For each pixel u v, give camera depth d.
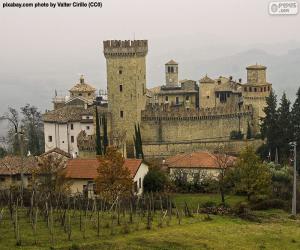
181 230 70.88
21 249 56.47
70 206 81.38
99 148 164.50
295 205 96.00
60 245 58.81
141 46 186.12
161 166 133.75
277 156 159.62
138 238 64.19
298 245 67.31
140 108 189.50
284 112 168.25
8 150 194.00
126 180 99.88
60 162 114.81
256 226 78.31
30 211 70.50
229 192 118.62
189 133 192.75
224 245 64.31
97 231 66.31
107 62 185.50
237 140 188.38
